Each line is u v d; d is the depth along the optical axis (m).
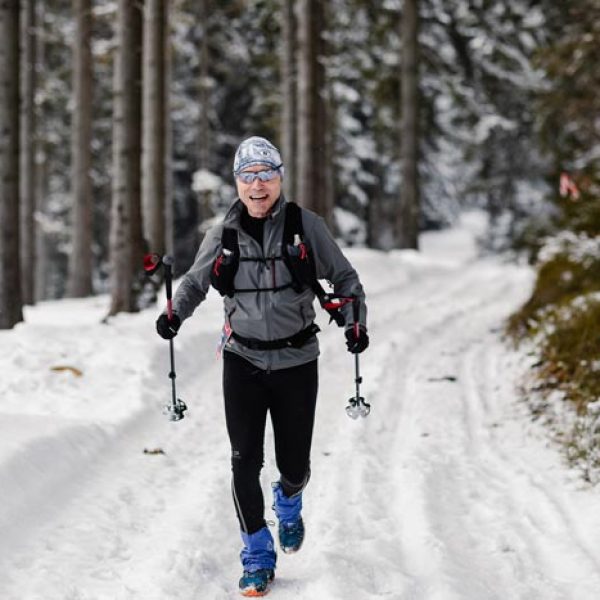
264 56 50.22
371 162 61.97
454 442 11.50
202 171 46.16
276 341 6.85
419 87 48.34
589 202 21.83
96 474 9.71
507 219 61.66
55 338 16.02
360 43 50.84
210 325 18.78
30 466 8.96
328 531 8.22
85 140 37.75
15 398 12.33
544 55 31.73
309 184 31.73
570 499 9.16
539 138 39.06
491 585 7.16
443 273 41.91
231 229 6.75
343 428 12.05
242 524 6.98
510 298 29.33
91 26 37.53
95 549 7.67
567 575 7.41
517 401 13.46
